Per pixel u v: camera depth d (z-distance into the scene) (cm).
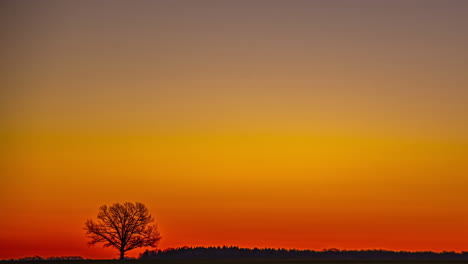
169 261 6169
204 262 6169
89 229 6303
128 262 5503
